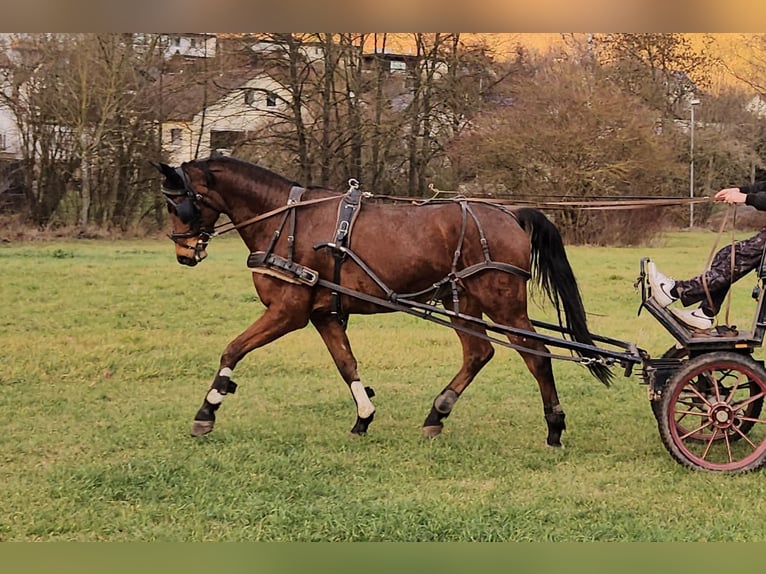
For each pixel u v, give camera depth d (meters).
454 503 4.00
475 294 4.85
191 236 5.15
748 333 4.37
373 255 4.82
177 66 17.23
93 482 4.26
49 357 7.36
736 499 4.05
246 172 5.09
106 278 11.12
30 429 5.33
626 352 4.71
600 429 5.38
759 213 16.33
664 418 4.44
